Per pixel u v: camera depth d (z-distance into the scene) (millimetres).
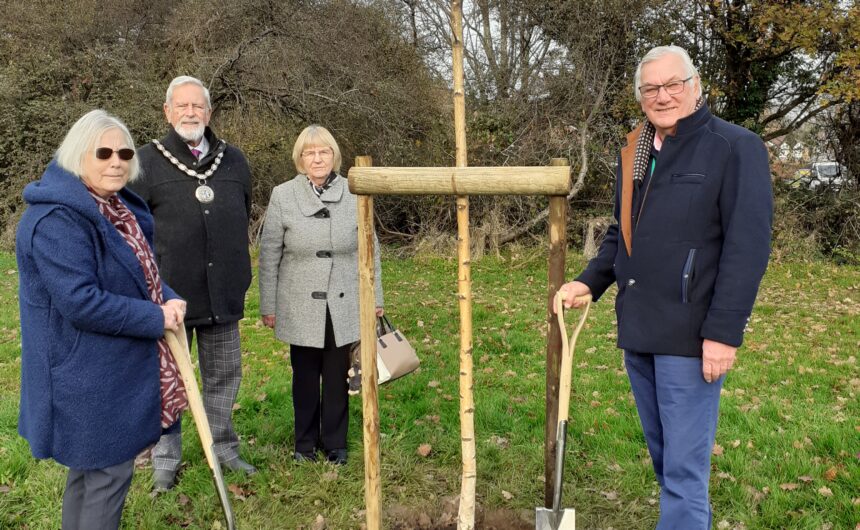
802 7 11586
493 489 3393
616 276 2625
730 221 2293
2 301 8211
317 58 12781
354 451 3836
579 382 5234
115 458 2305
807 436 4008
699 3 12875
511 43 14000
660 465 2688
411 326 7383
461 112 2332
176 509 3188
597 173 13180
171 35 13312
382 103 13008
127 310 2264
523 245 12711
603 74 13148
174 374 2539
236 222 3438
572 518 2422
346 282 3594
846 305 8617
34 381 2238
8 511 3137
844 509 3146
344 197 3607
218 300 3391
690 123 2369
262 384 5082
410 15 15000
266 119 13102
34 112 12805
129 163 2365
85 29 13609
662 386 2467
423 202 13367
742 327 2270
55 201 2184
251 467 3586
